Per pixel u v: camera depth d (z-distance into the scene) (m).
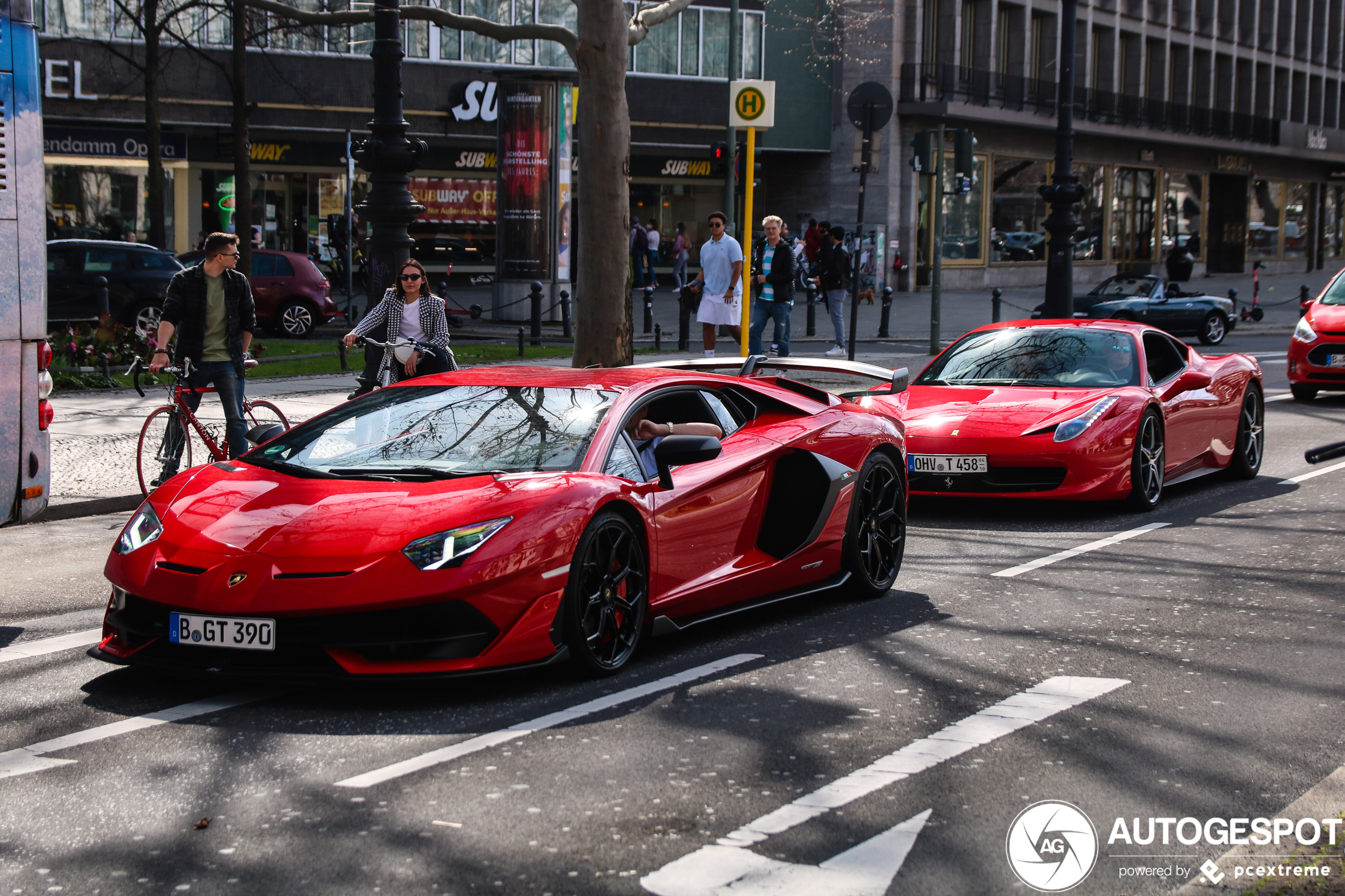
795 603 6.79
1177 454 9.92
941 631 6.13
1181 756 4.38
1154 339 10.41
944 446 9.01
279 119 33.22
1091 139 48.62
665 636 5.98
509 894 3.26
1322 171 64.44
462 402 5.89
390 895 3.25
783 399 6.73
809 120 41.06
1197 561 7.76
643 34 15.20
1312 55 63.91
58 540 8.46
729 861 3.48
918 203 41.59
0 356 6.69
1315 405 16.44
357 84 34.03
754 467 6.20
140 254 21.25
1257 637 6.03
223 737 4.50
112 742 4.45
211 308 9.48
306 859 3.47
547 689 5.07
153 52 25.58
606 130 14.23
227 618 4.69
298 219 35.09
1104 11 48.44
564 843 3.59
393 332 10.16
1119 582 7.23
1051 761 4.32
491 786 4.02
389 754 4.32
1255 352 25.56
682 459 5.44
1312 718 4.82
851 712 4.84
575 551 5.00
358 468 5.43
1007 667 5.50
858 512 6.73
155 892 3.27
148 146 25.73
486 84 35.16
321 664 4.72
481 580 4.70
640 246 35.22
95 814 3.79
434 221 36.88
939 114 40.53
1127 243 51.34
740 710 4.84
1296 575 7.36
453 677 4.81
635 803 3.89
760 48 39.91
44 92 30.55
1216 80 56.88
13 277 6.74
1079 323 10.49
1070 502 9.96
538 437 5.55
